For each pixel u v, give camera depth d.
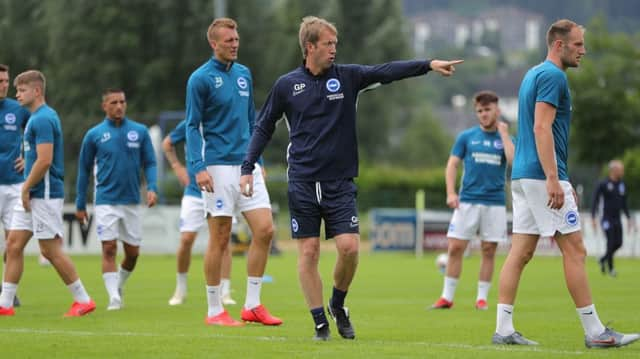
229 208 29.69
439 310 36.62
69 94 137.75
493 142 37.91
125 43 138.12
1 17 141.12
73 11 138.75
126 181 36.09
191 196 38.38
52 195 32.81
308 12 168.25
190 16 141.50
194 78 29.27
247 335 27.06
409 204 108.88
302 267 25.33
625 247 87.44
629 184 101.88
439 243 89.50
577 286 24.50
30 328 29.12
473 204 37.69
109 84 138.25
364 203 109.31
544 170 24.16
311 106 24.84
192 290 45.94
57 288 46.53
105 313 34.12
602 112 113.38
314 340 25.53
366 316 33.94
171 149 38.88
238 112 29.80
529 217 24.94
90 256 78.31
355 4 173.88
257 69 150.38
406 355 22.86
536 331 28.91
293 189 25.06
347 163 24.92
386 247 90.06
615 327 30.28
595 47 116.69
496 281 54.50
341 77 24.94
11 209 36.47
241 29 148.88
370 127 176.75
